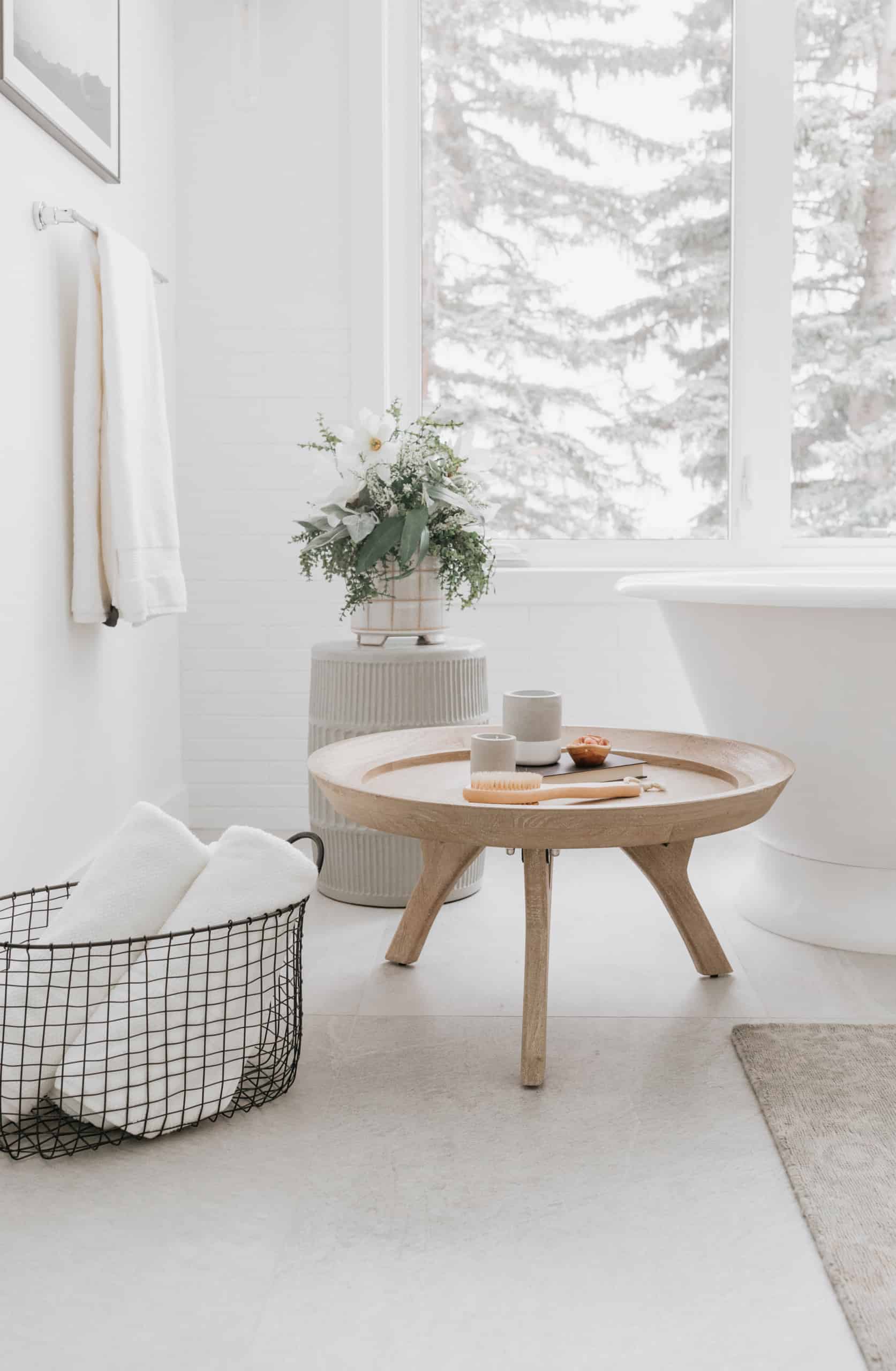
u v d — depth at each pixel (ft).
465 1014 6.14
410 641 8.52
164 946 5.03
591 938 7.39
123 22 8.66
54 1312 3.67
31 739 6.83
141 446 7.61
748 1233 4.12
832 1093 5.13
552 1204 4.31
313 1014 6.16
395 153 10.61
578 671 10.43
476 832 5.09
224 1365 3.42
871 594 6.40
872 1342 3.48
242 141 10.12
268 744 10.43
